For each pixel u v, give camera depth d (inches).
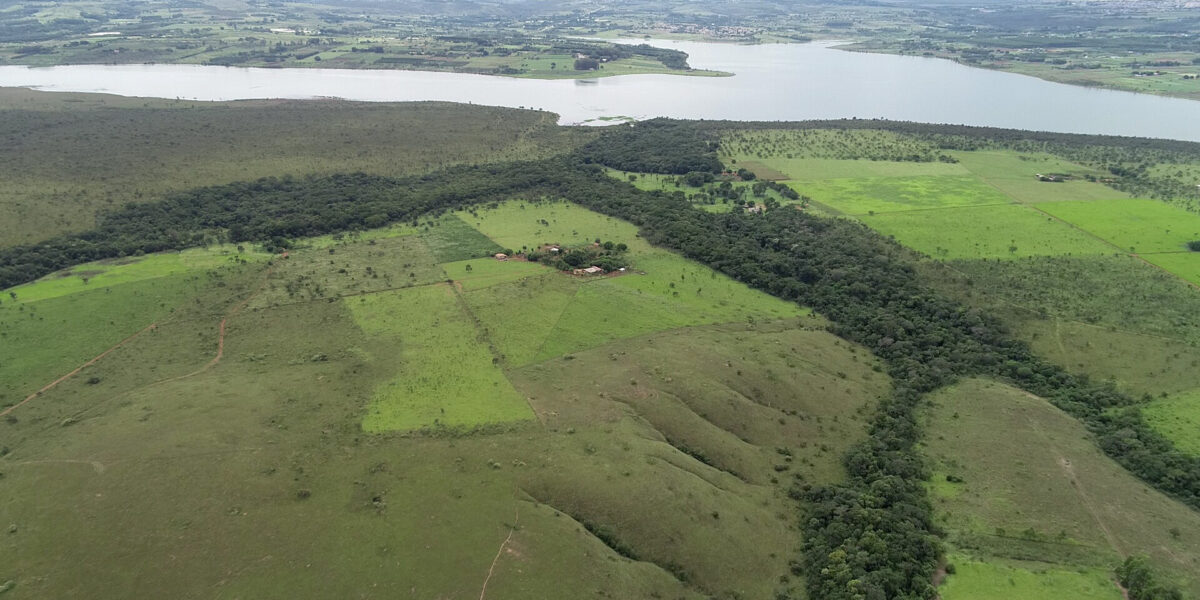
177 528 3122.5
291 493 3346.5
